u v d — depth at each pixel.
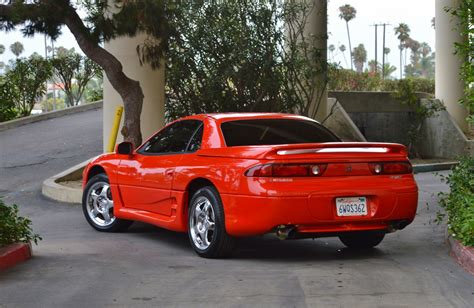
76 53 30.80
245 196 7.86
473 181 9.10
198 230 8.59
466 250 7.89
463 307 6.05
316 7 19.42
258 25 16.73
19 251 8.23
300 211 7.73
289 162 7.79
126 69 15.86
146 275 7.45
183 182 8.80
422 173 21.50
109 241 9.86
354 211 7.98
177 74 16.81
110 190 10.63
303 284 6.94
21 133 23.05
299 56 17.95
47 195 14.76
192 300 6.37
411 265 7.91
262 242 9.70
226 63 16.59
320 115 20.95
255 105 17.05
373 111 26.39
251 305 6.16
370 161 8.12
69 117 27.11
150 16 12.79
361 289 6.71
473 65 9.91
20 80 27.12
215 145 8.53
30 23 12.57
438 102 27.27
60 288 6.88
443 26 28.45
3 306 6.23
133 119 13.75
